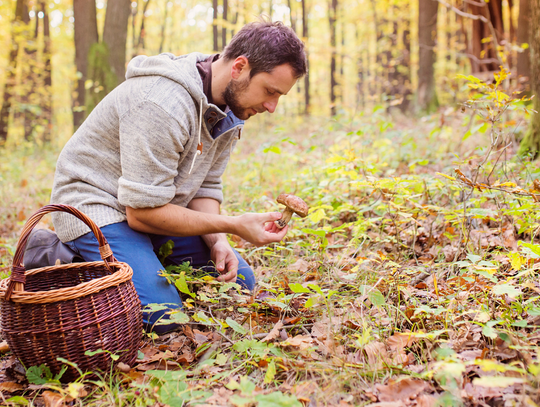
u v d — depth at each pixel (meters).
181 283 1.98
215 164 2.62
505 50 6.17
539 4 3.95
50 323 1.56
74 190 2.22
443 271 2.30
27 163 7.93
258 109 2.09
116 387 1.54
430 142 5.29
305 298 2.17
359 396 1.43
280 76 1.93
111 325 1.65
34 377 1.57
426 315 1.80
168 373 1.58
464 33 14.10
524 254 2.08
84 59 10.40
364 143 4.06
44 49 15.49
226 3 18.22
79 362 1.60
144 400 1.48
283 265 2.61
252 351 1.69
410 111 11.98
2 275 2.71
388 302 2.04
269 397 1.29
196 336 1.90
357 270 2.32
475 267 1.83
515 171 3.25
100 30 20.45
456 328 1.74
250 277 2.40
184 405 1.48
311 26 25.12
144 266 2.10
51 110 16.72
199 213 2.13
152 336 1.92
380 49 16.31
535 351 1.52
